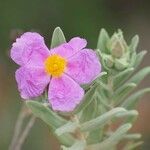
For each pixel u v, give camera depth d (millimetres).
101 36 400
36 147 715
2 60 796
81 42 336
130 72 395
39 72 331
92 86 347
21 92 326
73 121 369
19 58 329
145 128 762
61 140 391
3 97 768
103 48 399
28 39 332
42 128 722
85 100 353
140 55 402
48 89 334
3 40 814
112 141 386
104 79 398
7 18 832
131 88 403
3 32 822
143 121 764
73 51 335
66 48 337
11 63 792
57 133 349
